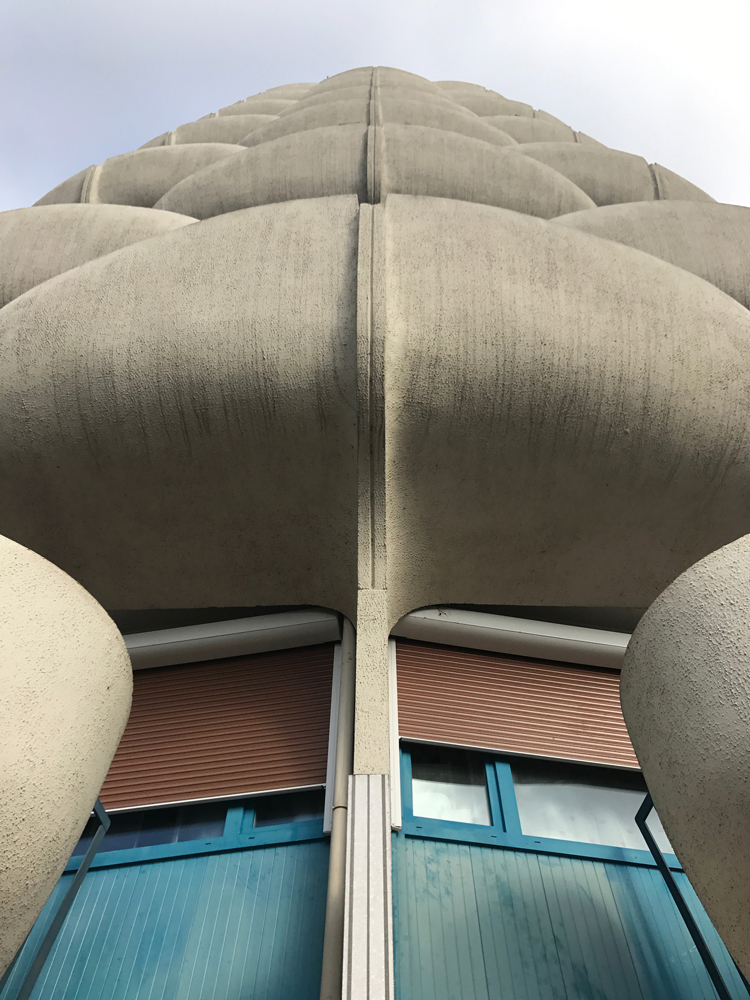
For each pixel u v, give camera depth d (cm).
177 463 338
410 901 277
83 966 263
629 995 256
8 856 148
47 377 334
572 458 343
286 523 358
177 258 364
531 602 388
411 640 399
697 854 169
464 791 333
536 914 278
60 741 167
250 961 261
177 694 384
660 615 205
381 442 326
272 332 328
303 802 321
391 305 331
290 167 807
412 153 827
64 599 192
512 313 337
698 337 352
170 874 292
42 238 642
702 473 346
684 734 177
